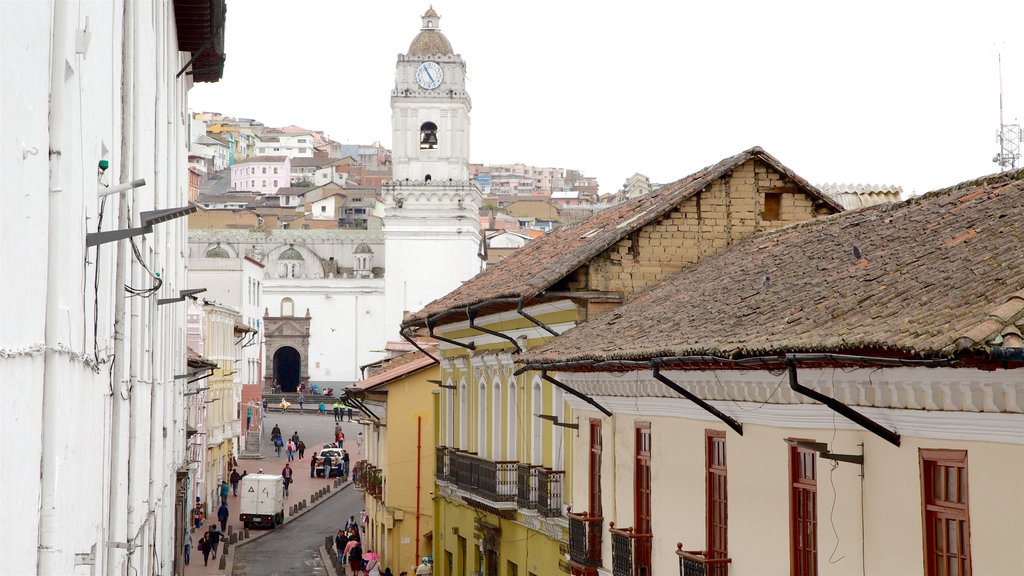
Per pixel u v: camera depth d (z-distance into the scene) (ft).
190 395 177.68
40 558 36.19
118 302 61.46
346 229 572.92
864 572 47.32
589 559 78.54
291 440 332.80
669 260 92.99
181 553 154.40
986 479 40.09
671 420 67.97
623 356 64.28
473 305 102.27
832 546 49.75
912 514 44.11
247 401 356.59
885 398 44.91
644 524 72.84
